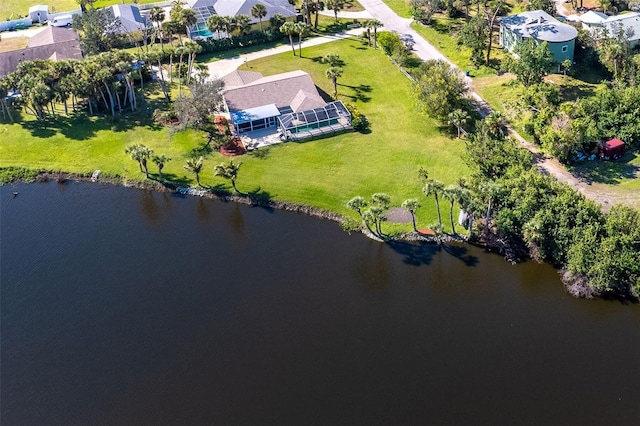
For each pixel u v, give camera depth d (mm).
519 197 64500
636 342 53844
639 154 74812
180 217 73312
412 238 67188
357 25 121250
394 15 124438
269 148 83312
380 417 48625
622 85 84312
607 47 90938
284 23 114438
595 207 61656
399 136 84125
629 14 104250
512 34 100125
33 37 117062
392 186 74375
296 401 50406
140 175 79938
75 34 116562
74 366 55188
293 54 110688
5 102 92062
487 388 50469
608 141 74938
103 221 73562
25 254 69062
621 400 48844
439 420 48094
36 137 88562
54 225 73312
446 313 58094
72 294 63250
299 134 85562
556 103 82188
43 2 146625
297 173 78000
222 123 89875
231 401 50812
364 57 107812
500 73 96562
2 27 129750
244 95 89875
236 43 114562
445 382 51188
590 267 58406
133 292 63000
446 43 109812
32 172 82125
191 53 101812
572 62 95688
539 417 47844
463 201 62875
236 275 64188
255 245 68188
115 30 116188
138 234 71125
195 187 77375
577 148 73688
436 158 78688
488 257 64375
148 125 90812
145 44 113938
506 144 73000
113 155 84188
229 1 123375
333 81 94312
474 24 100625
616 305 57531
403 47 105625
